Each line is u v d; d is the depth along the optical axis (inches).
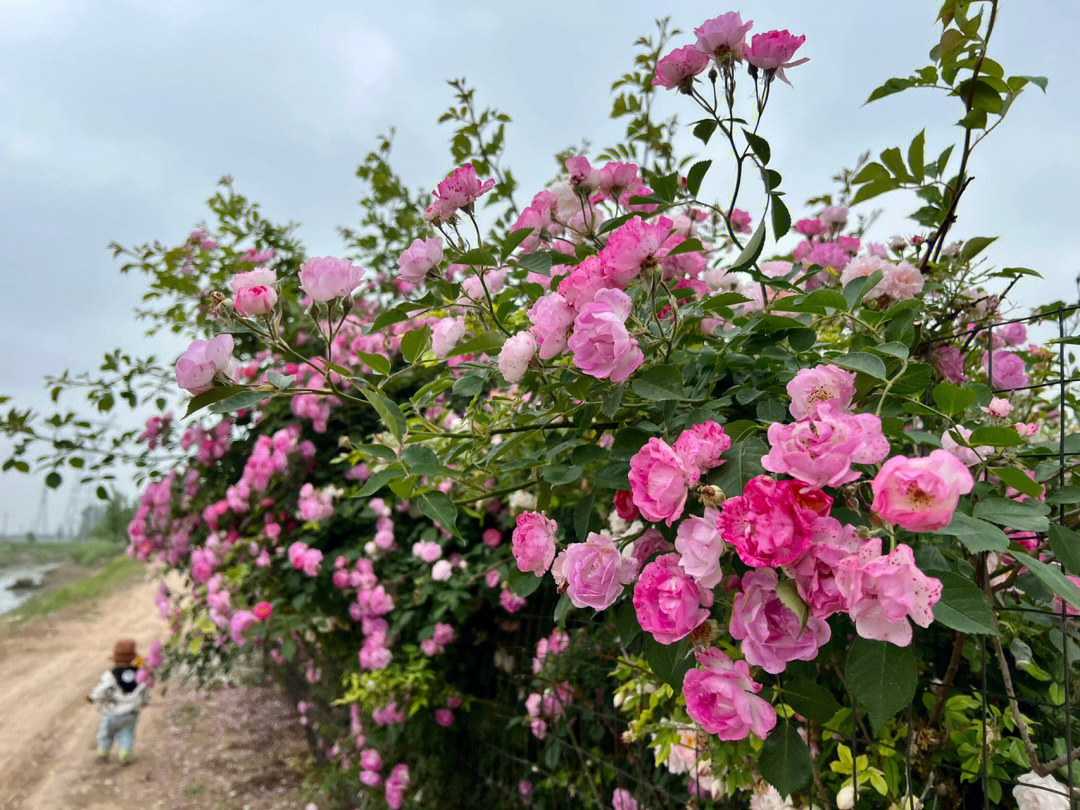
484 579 131.5
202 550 170.6
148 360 168.6
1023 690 62.1
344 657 158.7
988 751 54.1
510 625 137.0
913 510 31.0
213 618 147.6
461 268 95.9
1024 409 80.0
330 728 186.5
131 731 249.3
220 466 178.7
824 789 60.6
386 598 131.3
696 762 71.6
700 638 39.4
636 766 98.3
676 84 57.5
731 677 38.1
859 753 59.6
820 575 34.5
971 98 57.4
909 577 31.3
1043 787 45.6
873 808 59.3
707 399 50.3
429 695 134.6
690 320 51.4
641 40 113.1
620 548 49.6
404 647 134.3
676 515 39.3
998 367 67.6
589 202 67.8
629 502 50.6
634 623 46.9
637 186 66.7
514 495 98.4
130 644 259.3
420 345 59.8
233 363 52.4
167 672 197.8
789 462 34.2
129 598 565.3
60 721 295.7
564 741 111.6
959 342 66.1
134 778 230.2
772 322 50.1
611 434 70.1
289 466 159.8
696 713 38.4
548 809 118.4
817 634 36.8
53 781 229.5
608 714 99.7
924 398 57.4
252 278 54.0
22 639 437.4
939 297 67.3
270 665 233.5
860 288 49.8
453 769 143.9
